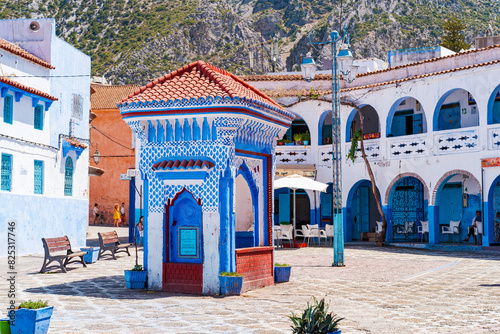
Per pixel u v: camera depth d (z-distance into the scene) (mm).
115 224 49906
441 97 28391
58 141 27500
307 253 25391
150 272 14734
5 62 23672
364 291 14773
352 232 34562
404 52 38781
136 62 149000
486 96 26500
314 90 34094
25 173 24766
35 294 14086
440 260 21953
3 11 171625
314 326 8203
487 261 21453
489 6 169750
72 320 10883
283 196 36594
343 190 32844
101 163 52281
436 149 28531
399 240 31953
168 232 14719
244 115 14281
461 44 78312
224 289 14008
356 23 156875
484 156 26438
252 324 10578
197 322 10758
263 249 15828
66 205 28016
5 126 23438
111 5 172875
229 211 14375
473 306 12547
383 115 30953
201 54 159375
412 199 32062
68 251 19891
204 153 14453
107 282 16312
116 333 9797
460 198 30547
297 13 190000
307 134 34562
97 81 59375
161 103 14383
